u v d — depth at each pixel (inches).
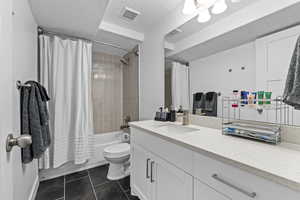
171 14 68.1
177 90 66.5
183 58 63.6
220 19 50.2
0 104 19.2
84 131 79.7
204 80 55.4
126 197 60.0
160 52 75.0
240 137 38.9
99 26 74.2
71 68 78.8
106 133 108.7
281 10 36.0
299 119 33.3
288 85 32.1
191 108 60.5
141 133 53.7
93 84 109.0
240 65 44.4
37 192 62.6
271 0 37.9
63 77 76.5
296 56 31.0
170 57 69.9
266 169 21.1
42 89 52.4
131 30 85.0
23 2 47.9
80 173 79.4
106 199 58.6
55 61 73.5
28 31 53.5
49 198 59.0
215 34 51.7
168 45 71.1
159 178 43.9
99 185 68.2
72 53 79.5
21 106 44.5
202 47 55.9
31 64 57.7
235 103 45.8
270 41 37.7
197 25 57.7
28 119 45.5
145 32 87.2
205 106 55.0
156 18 73.7
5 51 20.9
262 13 39.6
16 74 41.2
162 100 74.2
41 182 70.1
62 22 66.7
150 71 82.8
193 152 32.4
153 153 46.6
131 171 60.4
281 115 35.9
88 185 68.2
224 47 48.9
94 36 81.3
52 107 73.4
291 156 26.1
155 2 62.3
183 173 35.1
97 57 111.0
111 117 117.6
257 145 32.2
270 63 37.7
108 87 116.3
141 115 91.3
